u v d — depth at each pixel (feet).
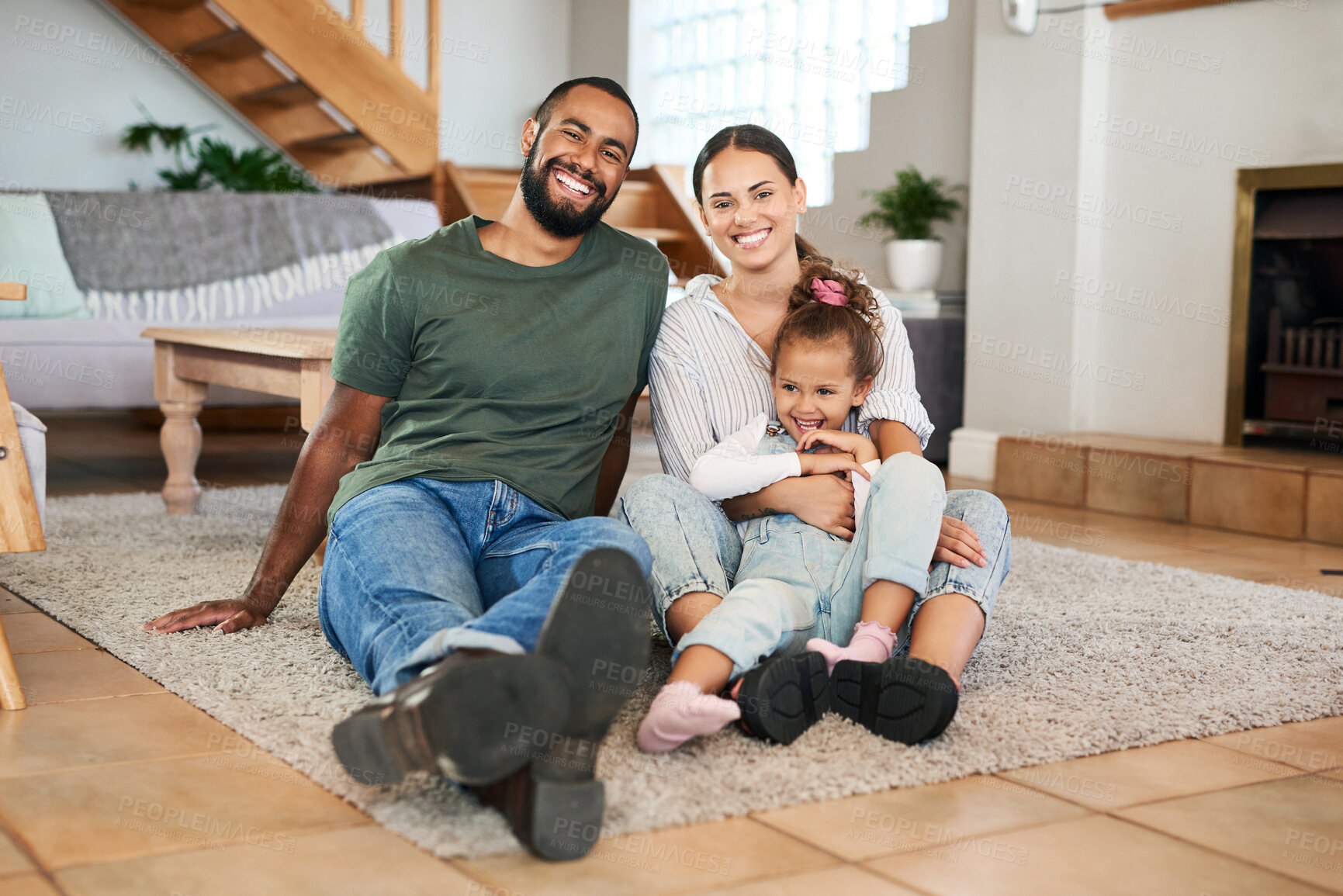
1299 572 7.83
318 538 5.40
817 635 4.34
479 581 4.45
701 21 20.22
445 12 22.24
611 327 4.80
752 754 3.78
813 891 2.92
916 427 4.86
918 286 13.56
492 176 18.79
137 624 5.43
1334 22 10.01
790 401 4.75
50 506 9.04
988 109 12.55
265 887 2.85
